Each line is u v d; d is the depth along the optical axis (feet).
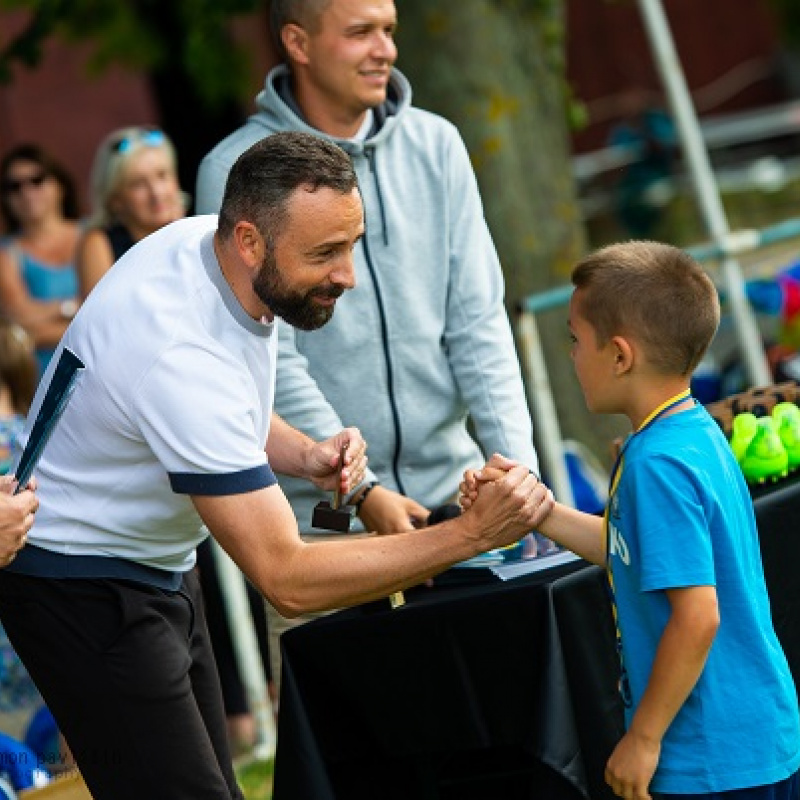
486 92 57.57
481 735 28.50
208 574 45.65
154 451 26.30
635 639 26.16
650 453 25.64
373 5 33.24
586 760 28.09
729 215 115.75
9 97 100.01
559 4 59.77
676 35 160.66
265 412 27.63
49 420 26.27
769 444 31.53
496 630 28.09
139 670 27.45
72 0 65.51
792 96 162.61
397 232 33.71
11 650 41.91
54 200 58.65
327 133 34.14
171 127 73.10
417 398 34.14
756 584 26.53
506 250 57.82
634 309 25.94
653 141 116.26
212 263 26.58
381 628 28.66
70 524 27.35
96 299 26.94
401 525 31.04
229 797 28.32
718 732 25.68
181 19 65.31
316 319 26.48
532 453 33.94
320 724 29.17
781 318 58.80
